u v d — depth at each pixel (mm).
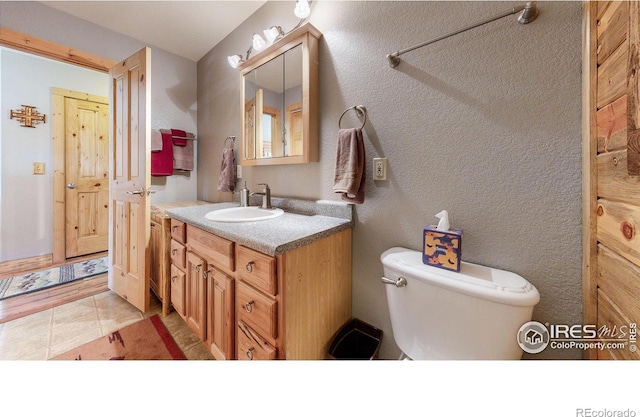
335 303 1107
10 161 2420
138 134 1667
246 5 1662
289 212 1455
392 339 1093
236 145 1929
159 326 1532
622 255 493
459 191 899
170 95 2215
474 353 718
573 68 693
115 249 1902
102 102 2875
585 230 642
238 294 1000
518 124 780
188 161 2271
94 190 2840
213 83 2160
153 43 2088
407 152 1019
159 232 1703
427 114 958
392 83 1048
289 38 1319
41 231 2596
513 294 662
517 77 776
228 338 1051
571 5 691
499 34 803
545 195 746
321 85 1303
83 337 1411
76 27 1776
